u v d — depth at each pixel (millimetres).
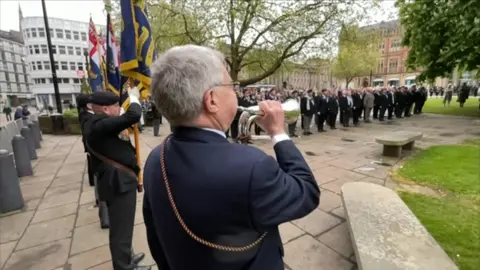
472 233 2621
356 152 6438
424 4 10703
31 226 3238
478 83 29562
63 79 53844
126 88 3238
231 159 664
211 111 714
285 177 719
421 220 2922
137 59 3213
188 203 655
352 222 2174
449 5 8469
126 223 2064
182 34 10766
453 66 11906
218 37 10758
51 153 7418
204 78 692
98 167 2035
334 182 4359
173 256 712
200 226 647
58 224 3264
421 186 4008
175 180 689
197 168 665
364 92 11852
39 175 5340
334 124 10133
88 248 2727
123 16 3141
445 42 10523
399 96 12820
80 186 4609
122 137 2156
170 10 10109
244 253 666
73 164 6164
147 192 825
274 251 755
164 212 712
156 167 779
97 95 2078
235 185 628
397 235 1983
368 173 4777
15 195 3689
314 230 2885
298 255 2459
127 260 2074
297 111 1011
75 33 54406
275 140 856
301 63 12703
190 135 721
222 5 9820
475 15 7828
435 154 5848
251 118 879
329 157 6008
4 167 3604
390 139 5809
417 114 14461
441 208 3215
